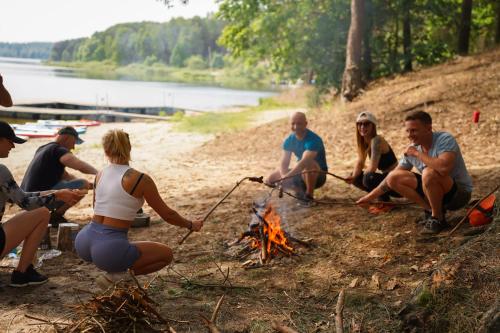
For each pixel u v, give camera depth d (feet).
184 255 20.26
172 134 59.82
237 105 124.88
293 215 23.80
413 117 18.89
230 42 81.87
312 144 25.13
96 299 14.23
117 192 15.05
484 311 13.09
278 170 26.58
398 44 75.00
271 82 271.90
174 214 16.05
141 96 154.10
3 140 16.60
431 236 19.25
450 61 66.74
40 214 17.08
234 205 27.17
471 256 14.79
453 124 41.57
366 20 68.33
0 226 16.37
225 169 39.32
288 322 14.78
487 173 28.50
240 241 20.97
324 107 60.80
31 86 188.24
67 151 23.57
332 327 14.40
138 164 42.39
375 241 19.70
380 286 16.48
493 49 67.36
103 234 15.16
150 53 595.06
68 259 20.10
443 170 18.58
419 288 14.62
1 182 16.49
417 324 13.62
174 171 39.29
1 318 15.06
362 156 23.90
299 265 18.49
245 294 16.65
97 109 102.37
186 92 178.60
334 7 71.00
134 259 15.47
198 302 16.20
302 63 76.28
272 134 50.52
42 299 16.37
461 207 19.90
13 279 17.12
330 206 24.76
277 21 74.64
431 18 77.36
